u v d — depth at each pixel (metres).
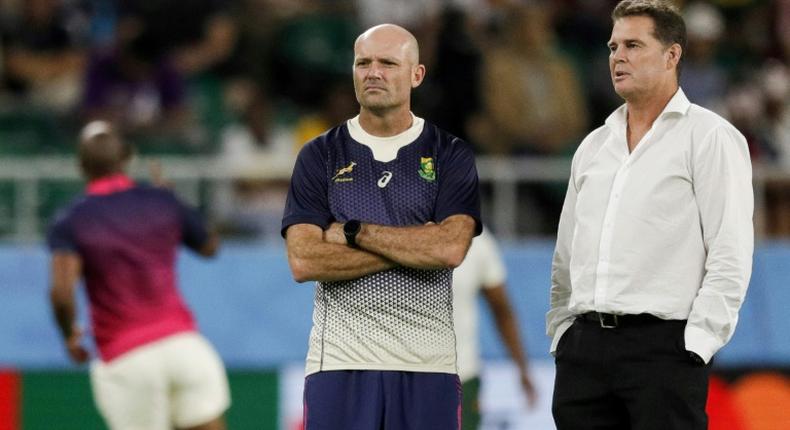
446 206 20.22
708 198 18.78
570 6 48.41
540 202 38.94
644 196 19.08
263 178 39.09
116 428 28.55
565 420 19.84
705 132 18.97
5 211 38.00
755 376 37.28
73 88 45.31
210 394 28.67
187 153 41.62
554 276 20.50
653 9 19.27
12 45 45.50
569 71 43.81
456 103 42.22
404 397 19.97
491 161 38.88
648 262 18.98
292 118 45.22
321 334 20.23
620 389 19.17
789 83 48.56
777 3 51.62
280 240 38.69
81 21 46.88
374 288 20.00
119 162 28.97
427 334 20.08
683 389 18.83
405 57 20.27
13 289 36.56
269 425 36.19
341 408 19.92
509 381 36.44
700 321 18.53
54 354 36.16
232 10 46.28
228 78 45.91
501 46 43.62
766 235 39.44
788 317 37.72
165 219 28.81
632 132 19.72
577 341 19.59
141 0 44.78
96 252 28.17
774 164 44.34
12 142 41.19
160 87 42.28
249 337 36.59
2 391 35.91
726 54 50.69
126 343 28.23
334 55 46.41
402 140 20.52
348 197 20.31
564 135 43.41
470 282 29.19
